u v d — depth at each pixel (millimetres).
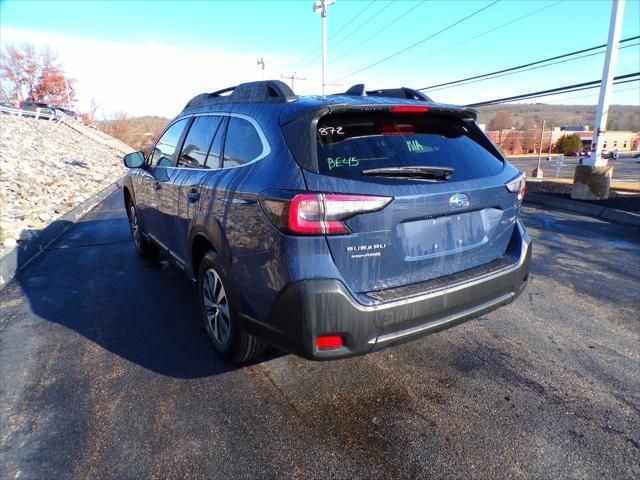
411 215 2305
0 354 3236
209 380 2848
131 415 2498
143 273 5160
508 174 2857
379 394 2682
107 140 45094
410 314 2289
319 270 2123
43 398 2676
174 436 2322
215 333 3084
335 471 2074
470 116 2822
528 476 2037
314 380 2840
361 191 2166
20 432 2369
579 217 8797
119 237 7242
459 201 2473
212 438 2305
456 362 3049
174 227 3768
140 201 4934
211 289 3051
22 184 11609
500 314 3873
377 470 2080
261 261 2320
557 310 3947
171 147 4098
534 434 2316
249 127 2732
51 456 2189
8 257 5246
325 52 32781
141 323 3750
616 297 4258
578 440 2270
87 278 5020
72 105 65875
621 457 2152
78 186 13453
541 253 5895
